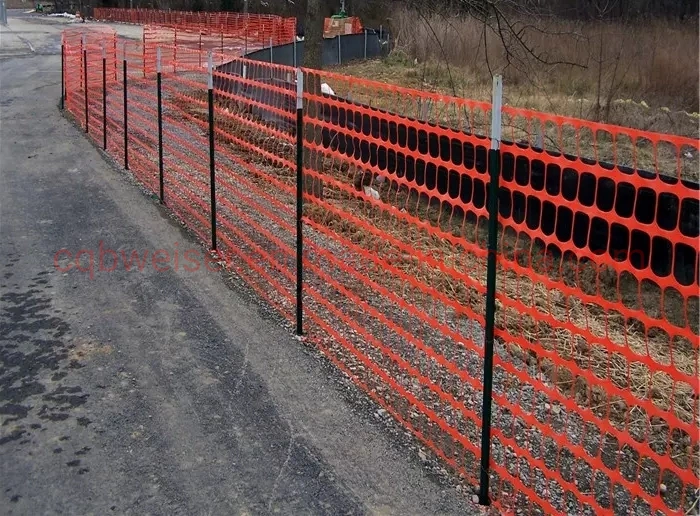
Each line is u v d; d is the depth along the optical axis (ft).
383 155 27.09
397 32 60.23
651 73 54.75
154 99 42.14
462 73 53.26
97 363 14.87
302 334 16.55
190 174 29.45
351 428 12.85
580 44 52.01
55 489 10.93
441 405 13.75
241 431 12.64
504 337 10.69
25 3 252.21
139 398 13.57
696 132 47.09
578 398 14.80
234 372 14.75
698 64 55.01
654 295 20.17
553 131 43.86
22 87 59.21
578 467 12.34
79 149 35.37
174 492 10.97
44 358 15.02
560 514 9.93
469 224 24.82
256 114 26.81
